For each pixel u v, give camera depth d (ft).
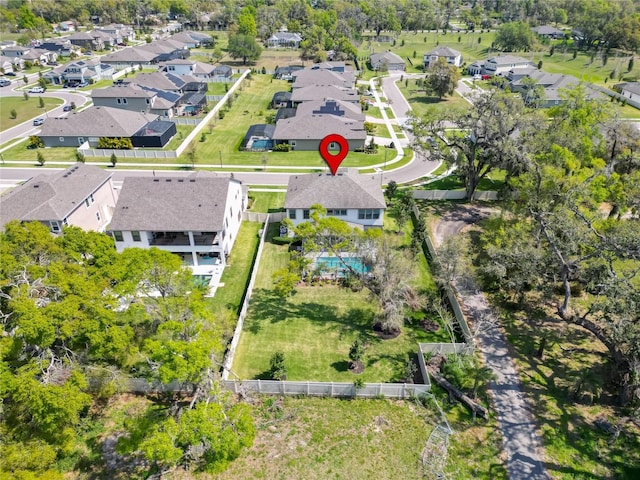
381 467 82.48
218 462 70.64
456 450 85.76
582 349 110.63
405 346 112.37
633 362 88.69
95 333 81.92
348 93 305.73
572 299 129.39
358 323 120.47
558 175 133.39
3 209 141.08
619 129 175.42
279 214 167.22
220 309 124.26
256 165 219.20
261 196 188.24
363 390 96.63
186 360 75.00
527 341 113.29
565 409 94.43
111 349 82.64
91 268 94.99
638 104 307.37
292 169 215.51
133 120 244.42
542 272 115.44
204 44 515.50
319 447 86.28
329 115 251.19
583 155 158.40
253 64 430.20
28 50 418.10
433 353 107.65
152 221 137.28
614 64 422.82
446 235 161.07
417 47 526.16
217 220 137.69
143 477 82.07
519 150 157.28
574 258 113.80
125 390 98.78
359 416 93.04
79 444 87.40
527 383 100.73
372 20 593.01
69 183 155.12
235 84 355.15
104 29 528.63
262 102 319.06
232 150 236.63
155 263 95.45
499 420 92.02
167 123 250.57
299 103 296.51
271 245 154.40
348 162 225.15
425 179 208.23
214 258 147.13
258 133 243.60
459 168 189.67
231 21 596.70
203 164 219.20
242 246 153.69
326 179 161.27
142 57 408.26
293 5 602.85
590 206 132.98
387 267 112.78
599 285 92.63
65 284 84.12
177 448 72.28
